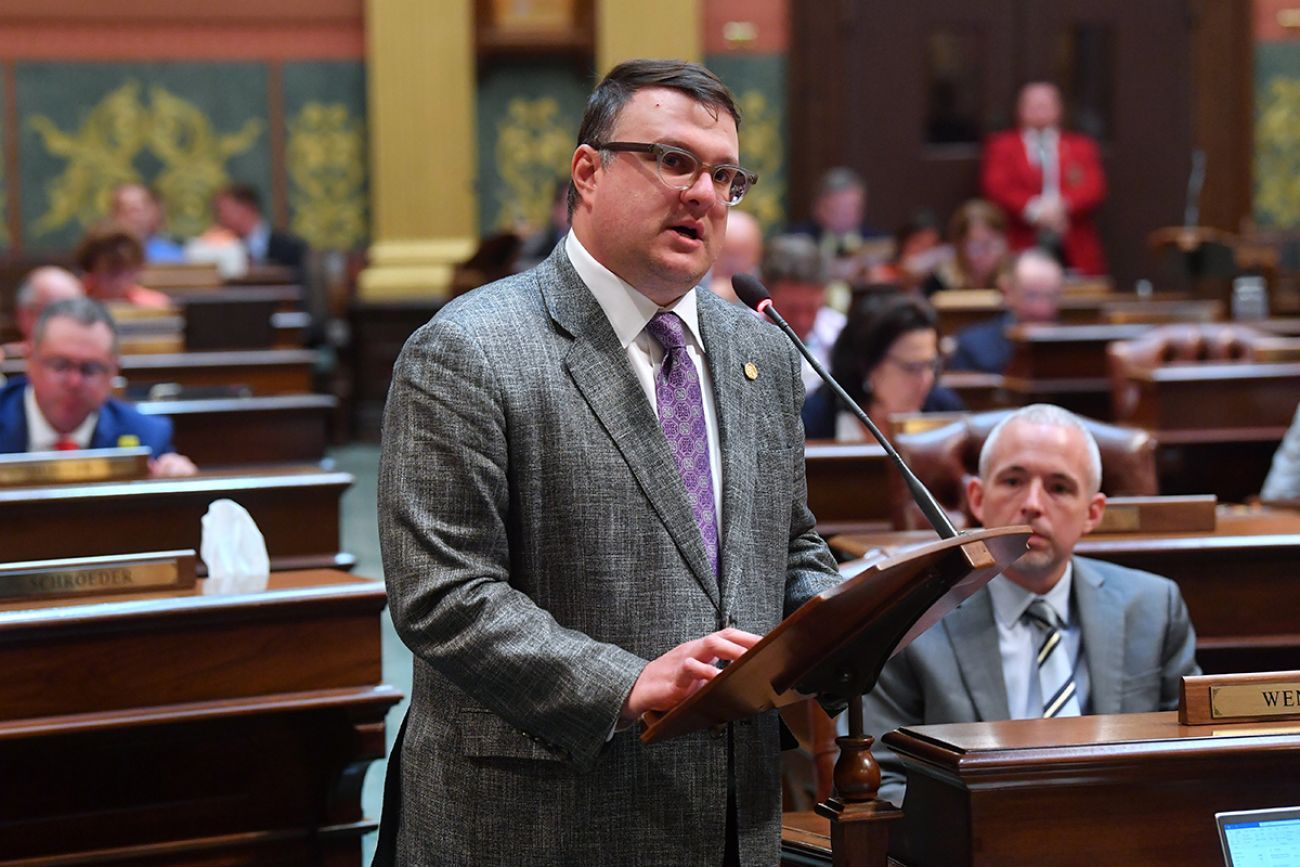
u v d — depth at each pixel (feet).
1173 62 88.53
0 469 27.27
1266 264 72.38
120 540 26.96
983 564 14.16
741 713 14.84
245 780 23.12
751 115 85.40
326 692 22.07
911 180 87.10
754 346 17.30
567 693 14.83
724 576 16.07
